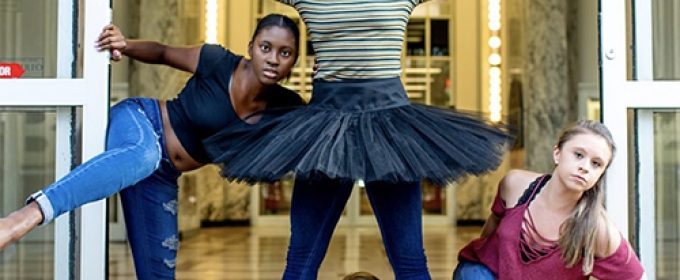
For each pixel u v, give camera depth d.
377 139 1.95
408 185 2.11
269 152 1.94
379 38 2.06
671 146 2.15
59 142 2.12
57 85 2.07
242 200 10.11
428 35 10.23
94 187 1.75
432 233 8.66
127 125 2.09
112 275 4.45
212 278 4.62
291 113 2.14
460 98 10.03
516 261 1.99
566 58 7.46
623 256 1.88
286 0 2.22
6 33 2.17
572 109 7.23
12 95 2.08
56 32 2.15
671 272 2.16
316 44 2.11
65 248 2.11
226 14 9.50
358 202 10.22
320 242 2.15
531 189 2.04
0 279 2.15
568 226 1.87
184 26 7.90
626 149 2.11
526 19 8.30
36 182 2.16
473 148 2.03
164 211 2.35
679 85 2.10
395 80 2.11
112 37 2.08
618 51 2.11
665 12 2.18
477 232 8.79
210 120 2.26
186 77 7.89
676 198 2.15
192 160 2.35
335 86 2.09
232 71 2.28
